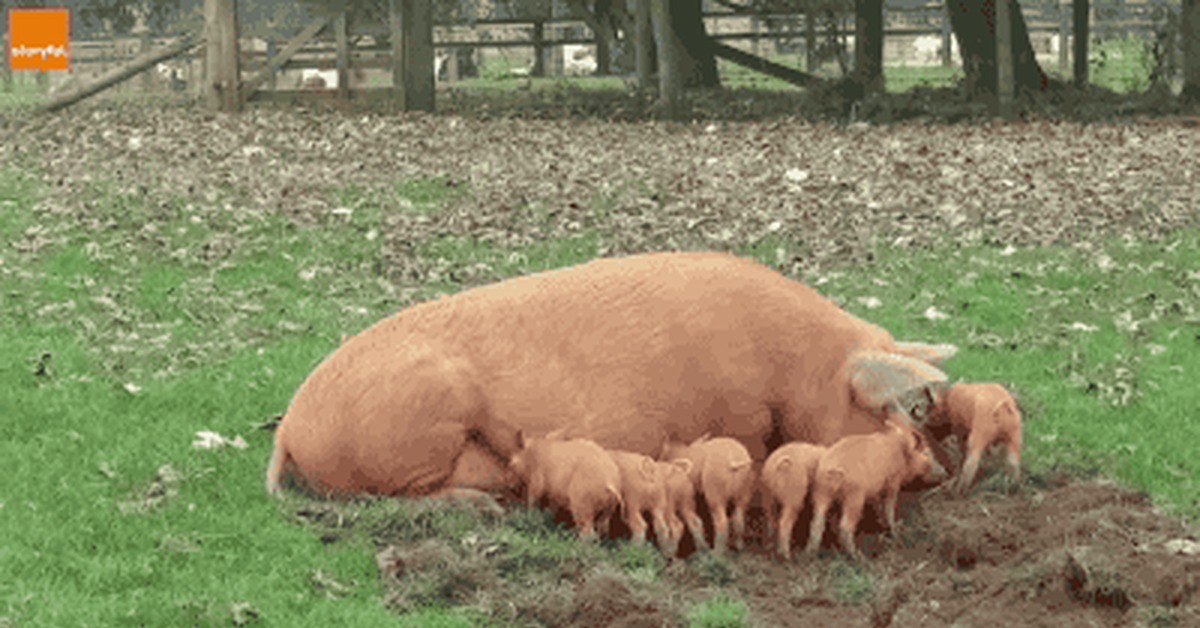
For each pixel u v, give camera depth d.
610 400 5.94
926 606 5.08
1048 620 4.92
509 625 4.93
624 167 16.09
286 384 8.31
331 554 5.51
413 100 23.11
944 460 6.30
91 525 5.88
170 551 5.61
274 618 4.98
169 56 23.58
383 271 11.56
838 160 16.59
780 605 5.11
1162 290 10.28
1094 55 36.12
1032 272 10.98
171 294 10.72
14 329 9.55
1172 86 27.16
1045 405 7.65
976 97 24.00
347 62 23.20
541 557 5.38
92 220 12.90
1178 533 5.58
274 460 6.21
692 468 5.55
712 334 6.00
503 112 23.06
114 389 8.23
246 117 21.73
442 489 5.94
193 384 8.30
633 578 5.20
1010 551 5.52
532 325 6.02
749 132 19.83
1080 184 14.75
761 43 41.03
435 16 33.38
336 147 18.06
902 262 11.32
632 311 6.04
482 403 5.91
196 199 14.02
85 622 4.91
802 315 6.06
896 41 41.97
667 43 21.84
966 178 15.17
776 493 5.46
